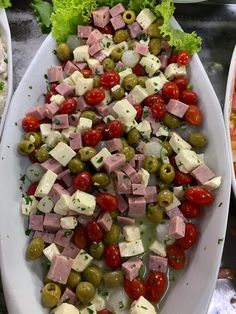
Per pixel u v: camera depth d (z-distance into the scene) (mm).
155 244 336
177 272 337
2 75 380
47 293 318
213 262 320
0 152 346
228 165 338
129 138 353
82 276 327
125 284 327
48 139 354
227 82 370
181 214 340
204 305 313
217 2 427
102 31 390
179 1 400
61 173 345
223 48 415
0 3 389
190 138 354
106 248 332
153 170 342
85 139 346
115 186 343
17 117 358
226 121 360
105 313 322
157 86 365
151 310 317
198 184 344
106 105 365
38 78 375
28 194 347
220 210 330
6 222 333
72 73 375
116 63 384
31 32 415
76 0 383
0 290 345
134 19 386
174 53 383
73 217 333
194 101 364
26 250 335
